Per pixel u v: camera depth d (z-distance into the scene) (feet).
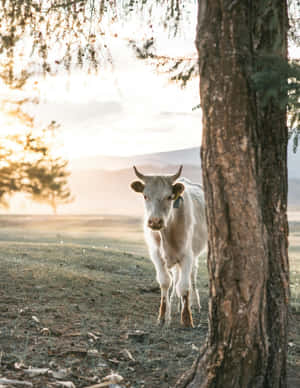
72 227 171.63
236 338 11.94
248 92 11.74
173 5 15.43
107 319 20.90
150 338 18.71
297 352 18.61
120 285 28.81
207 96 11.97
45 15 14.78
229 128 11.68
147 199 21.09
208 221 12.30
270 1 12.34
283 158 12.96
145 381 14.05
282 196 12.91
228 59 11.66
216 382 12.08
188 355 16.99
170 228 21.80
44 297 23.00
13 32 13.70
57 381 12.67
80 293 24.82
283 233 12.85
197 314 24.94
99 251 43.27
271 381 12.30
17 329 17.43
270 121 12.75
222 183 11.82
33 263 31.63
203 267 45.03
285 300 12.73
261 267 11.90
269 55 11.78
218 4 11.78
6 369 13.26
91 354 15.60
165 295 22.21
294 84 10.79
